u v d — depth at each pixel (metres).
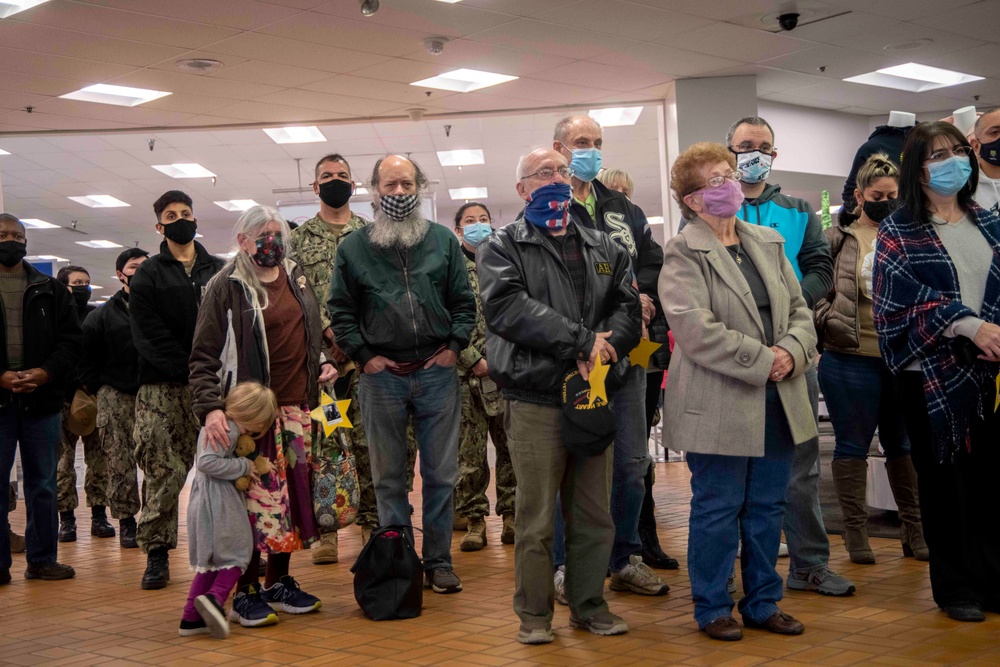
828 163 12.76
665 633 3.45
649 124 14.21
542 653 3.26
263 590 4.15
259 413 3.82
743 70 10.67
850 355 4.54
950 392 3.45
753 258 3.54
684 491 7.56
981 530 3.61
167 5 7.90
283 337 4.10
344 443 4.16
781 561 4.64
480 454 5.61
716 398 3.37
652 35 9.23
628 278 3.54
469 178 18.17
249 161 16.02
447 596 4.22
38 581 5.09
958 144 3.56
